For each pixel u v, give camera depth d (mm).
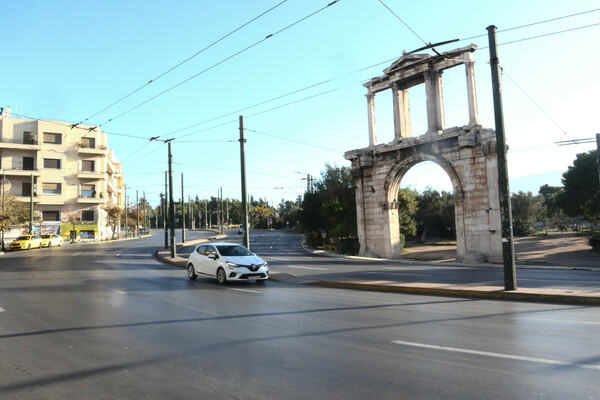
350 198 41375
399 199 42656
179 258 29078
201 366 5520
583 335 6777
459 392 4410
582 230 60688
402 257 33344
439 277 17062
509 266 11992
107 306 10656
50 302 11430
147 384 4875
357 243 37906
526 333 7000
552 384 4570
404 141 30344
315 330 7570
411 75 30016
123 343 6812
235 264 15367
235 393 4527
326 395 4414
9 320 8922
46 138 57406
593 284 13422
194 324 8281
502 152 12406
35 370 5477
